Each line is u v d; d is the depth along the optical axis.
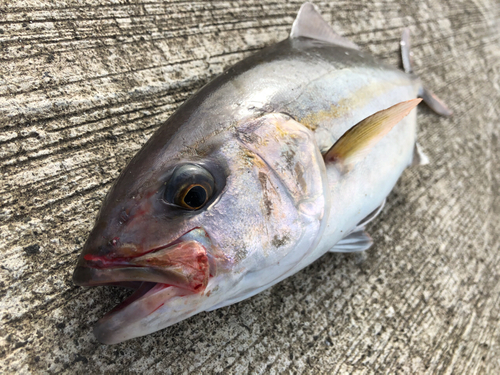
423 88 0.26
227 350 0.16
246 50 0.22
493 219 0.25
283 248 0.13
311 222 0.14
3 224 0.15
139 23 0.20
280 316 0.17
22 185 0.15
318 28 0.21
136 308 0.11
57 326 0.14
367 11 0.28
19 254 0.15
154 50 0.20
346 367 0.17
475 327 0.20
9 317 0.14
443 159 0.26
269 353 0.16
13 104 0.16
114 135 0.17
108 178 0.17
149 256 0.11
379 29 0.29
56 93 0.17
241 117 0.13
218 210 0.12
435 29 0.32
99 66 0.18
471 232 0.24
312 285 0.18
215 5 0.22
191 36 0.21
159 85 0.19
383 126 0.15
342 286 0.19
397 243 0.21
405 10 0.31
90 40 0.18
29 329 0.14
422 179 0.25
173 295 0.12
